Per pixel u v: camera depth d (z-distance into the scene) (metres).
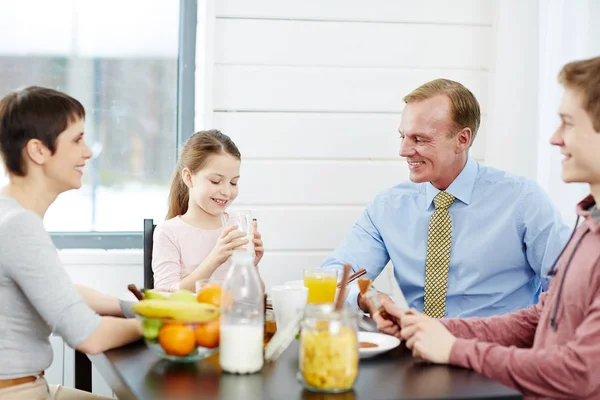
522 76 3.17
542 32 3.13
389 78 3.21
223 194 2.78
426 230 2.63
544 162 3.17
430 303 2.57
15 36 3.24
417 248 2.63
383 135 3.22
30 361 1.89
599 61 1.69
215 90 3.13
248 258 1.68
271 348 1.75
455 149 2.54
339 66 3.18
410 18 3.21
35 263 1.80
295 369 1.68
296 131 3.18
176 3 3.32
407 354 1.82
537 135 3.18
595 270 1.66
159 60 3.33
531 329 1.97
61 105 1.95
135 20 3.31
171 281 2.71
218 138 2.81
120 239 3.30
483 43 3.25
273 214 3.18
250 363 1.63
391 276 3.24
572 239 1.79
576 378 1.60
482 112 3.25
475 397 1.48
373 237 2.74
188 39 3.30
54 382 3.07
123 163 3.34
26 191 1.97
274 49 3.14
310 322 1.53
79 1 3.27
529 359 1.64
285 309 1.90
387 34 3.20
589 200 1.80
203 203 2.79
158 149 3.36
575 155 1.70
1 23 3.23
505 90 3.18
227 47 3.12
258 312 1.66
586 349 1.60
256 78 3.14
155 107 3.34
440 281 2.56
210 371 1.66
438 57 3.23
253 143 3.16
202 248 2.81
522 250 2.55
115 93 3.32
